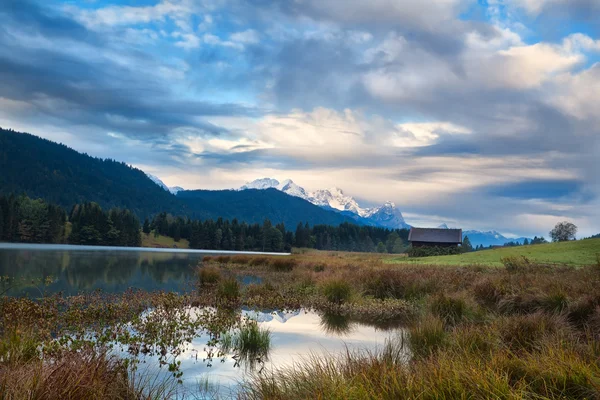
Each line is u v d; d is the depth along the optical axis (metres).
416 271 21.73
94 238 119.81
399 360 6.54
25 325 9.34
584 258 29.61
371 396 4.62
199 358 8.44
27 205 115.94
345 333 11.07
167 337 9.92
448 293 13.91
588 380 4.59
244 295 17.31
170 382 6.84
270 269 32.75
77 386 4.65
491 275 18.47
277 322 12.62
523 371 5.26
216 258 42.19
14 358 5.80
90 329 10.61
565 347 6.26
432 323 8.73
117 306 13.32
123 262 39.75
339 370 5.82
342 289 16.47
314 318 13.37
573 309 10.66
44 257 41.09
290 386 5.57
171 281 23.61
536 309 11.50
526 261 24.06
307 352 8.90
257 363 8.08
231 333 10.72
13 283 18.88
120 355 8.45
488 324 9.55
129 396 5.42
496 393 4.38
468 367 5.12
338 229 184.00
